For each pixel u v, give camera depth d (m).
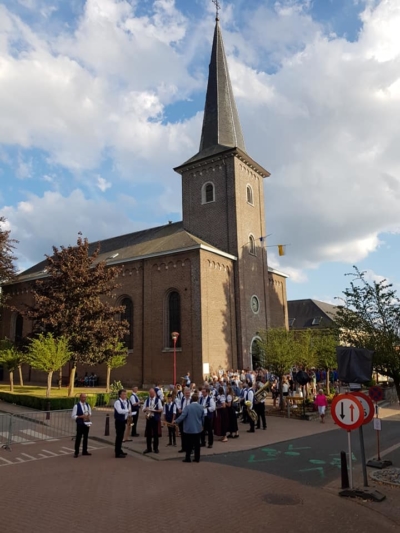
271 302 37.44
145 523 6.82
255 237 35.47
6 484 9.02
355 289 12.52
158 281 30.97
